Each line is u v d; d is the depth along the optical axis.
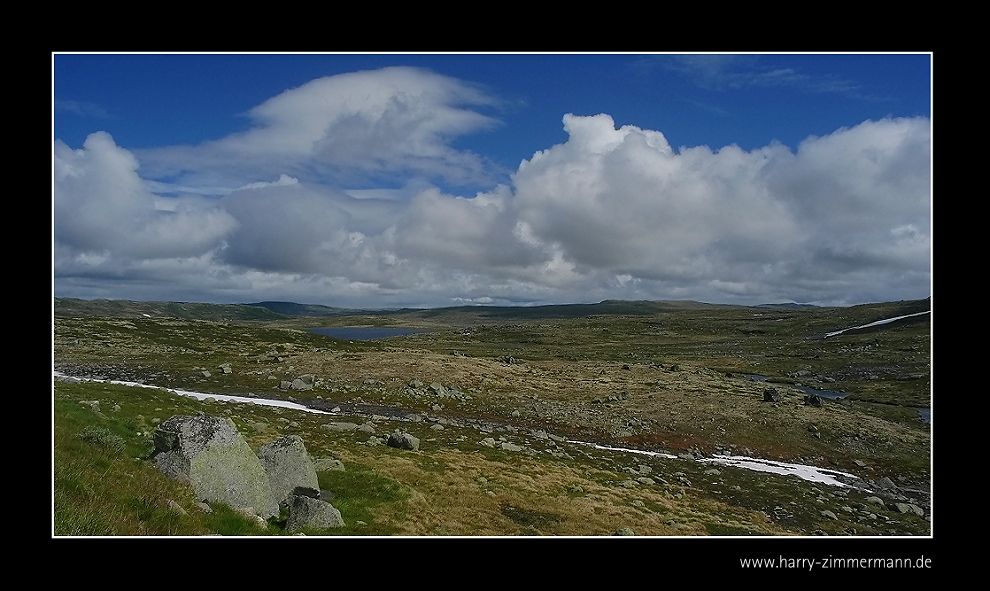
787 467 58.25
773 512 40.28
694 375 117.06
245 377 85.31
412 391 80.31
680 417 74.38
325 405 69.75
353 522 26.12
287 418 53.94
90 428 23.83
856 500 46.00
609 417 73.62
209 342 123.88
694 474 50.19
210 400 60.72
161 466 22.12
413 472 37.56
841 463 61.25
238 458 23.88
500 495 35.12
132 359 95.44
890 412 88.94
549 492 37.34
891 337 183.88
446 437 53.22
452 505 32.12
